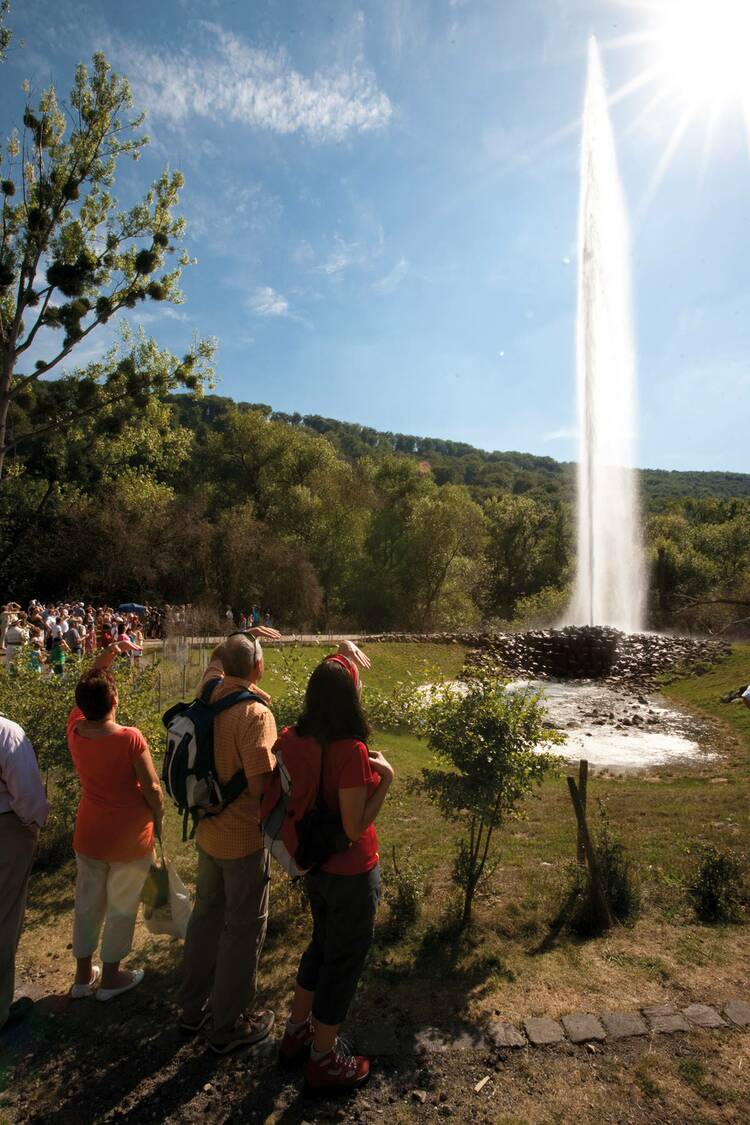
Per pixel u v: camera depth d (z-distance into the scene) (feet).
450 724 16.46
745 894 17.63
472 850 16.88
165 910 12.64
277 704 20.72
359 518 172.96
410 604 169.17
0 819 11.14
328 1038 9.91
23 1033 11.38
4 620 57.47
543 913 16.66
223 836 10.76
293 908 16.14
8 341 64.34
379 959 14.16
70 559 114.62
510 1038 11.16
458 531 168.45
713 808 28.55
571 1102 9.73
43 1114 9.60
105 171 65.41
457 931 15.58
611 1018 11.66
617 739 50.42
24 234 63.93
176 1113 9.62
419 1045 11.09
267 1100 9.87
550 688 75.10
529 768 16.15
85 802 12.44
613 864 17.90
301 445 182.80
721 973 13.38
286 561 133.80
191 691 52.06
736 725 55.01
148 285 68.64
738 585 128.47
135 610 93.61
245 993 10.83
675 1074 10.25
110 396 77.36
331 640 87.40
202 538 125.29
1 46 57.36
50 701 20.48
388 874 19.04
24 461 125.39
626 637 89.35
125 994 12.58
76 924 12.42
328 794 9.87
